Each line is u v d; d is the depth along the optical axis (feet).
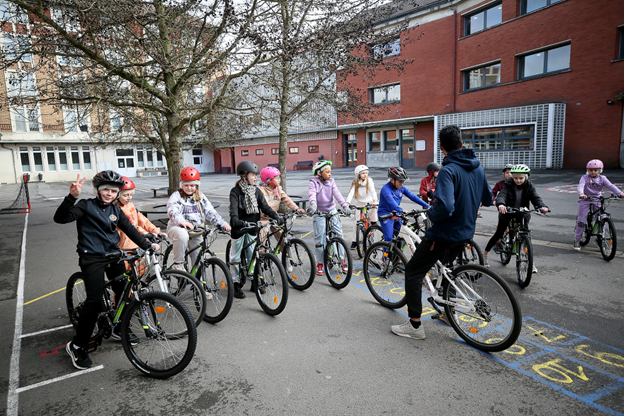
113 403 8.78
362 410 8.19
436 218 10.23
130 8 20.10
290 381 9.41
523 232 15.78
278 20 23.16
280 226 15.72
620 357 10.09
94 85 29.09
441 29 78.18
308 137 113.91
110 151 125.18
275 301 13.80
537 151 62.75
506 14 67.31
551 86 62.34
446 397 8.57
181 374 9.91
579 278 16.26
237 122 34.04
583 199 19.79
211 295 14.01
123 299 10.59
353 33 23.08
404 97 86.28
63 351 11.51
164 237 11.40
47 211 46.03
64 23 20.71
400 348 11.00
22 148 110.32
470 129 72.74
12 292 17.07
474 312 10.69
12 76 27.07
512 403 8.29
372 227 18.52
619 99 53.31
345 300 15.07
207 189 68.28
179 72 29.60
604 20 55.47
